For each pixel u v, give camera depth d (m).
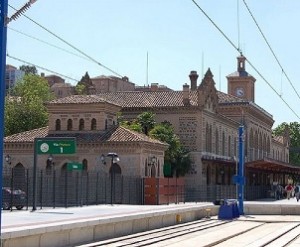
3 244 18.19
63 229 21.95
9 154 57.28
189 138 71.19
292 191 81.50
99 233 25.52
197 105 70.88
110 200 47.41
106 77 125.81
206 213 42.88
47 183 46.19
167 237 26.97
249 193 69.88
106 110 57.50
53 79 153.00
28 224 21.78
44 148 34.31
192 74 84.31
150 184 49.44
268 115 110.06
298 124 146.38
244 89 110.69
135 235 27.69
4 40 13.71
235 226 35.22
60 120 58.34
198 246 23.11
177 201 54.25
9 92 97.25
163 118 72.38
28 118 77.88
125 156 53.75
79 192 46.03
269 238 27.47
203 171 71.56
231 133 86.19
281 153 130.62
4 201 38.09
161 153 58.59
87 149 54.97
